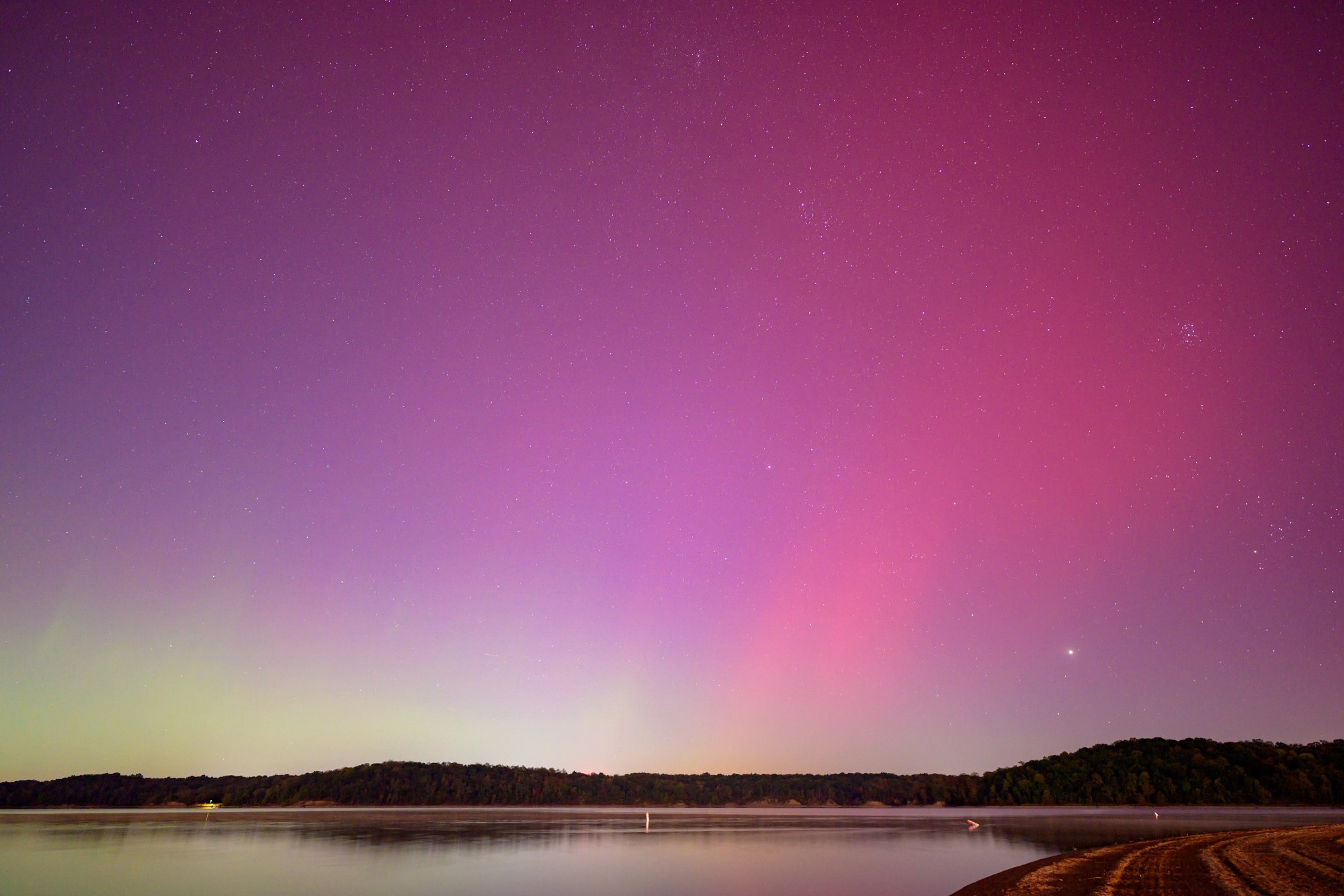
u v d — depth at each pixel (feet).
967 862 175.63
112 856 203.41
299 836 276.62
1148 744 537.24
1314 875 115.34
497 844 240.94
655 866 176.45
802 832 305.73
